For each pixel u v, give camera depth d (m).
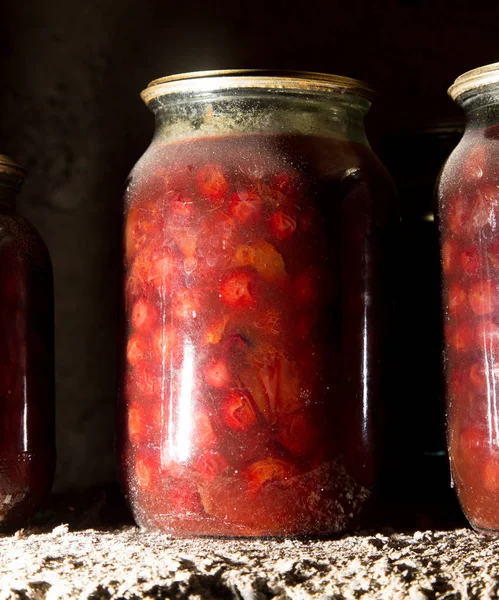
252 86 0.54
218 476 0.53
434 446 0.64
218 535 0.54
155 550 0.52
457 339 0.54
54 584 0.48
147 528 0.55
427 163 0.64
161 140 0.56
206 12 0.71
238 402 0.53
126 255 0.56
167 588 0.48
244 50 0.72
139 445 0.55
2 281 0.56
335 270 0.54
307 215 0.54
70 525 0.59
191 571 0.49
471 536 0.54
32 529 0.58
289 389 0.53
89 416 0.70
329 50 0.72
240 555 0.51
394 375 0.57
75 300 0.69
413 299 0.64
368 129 0.72
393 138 0.65
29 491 0.57
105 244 0.70
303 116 0.55
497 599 0.46
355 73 0.72
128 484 0.56
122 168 0.70
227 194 0.53
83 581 0.48
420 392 0.64
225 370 0.53
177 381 0.54
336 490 0.54
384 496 0.57
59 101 0.69
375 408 0.55
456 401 0.54
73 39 0.70
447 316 0.54
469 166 0.53
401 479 0.63
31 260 0.58
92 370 0.70
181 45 0.71
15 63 0.69
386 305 0.56
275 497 0.53
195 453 0.53
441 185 0.55
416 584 0.47
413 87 0.72
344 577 0.48
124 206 0.57
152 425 0.55
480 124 0.54
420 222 0.64
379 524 0.56
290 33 0.72
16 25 0.69
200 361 0.53
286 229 0.53
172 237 0.54
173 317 0.54
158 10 0.71
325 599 0.47
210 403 0.53
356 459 0.55
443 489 0.64
